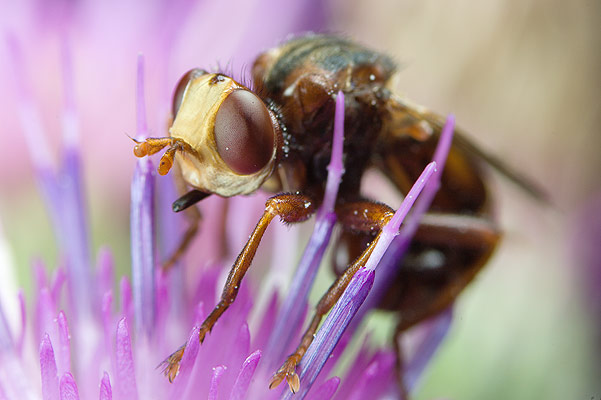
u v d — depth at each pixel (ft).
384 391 0.19
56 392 0.18
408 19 0.26
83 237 0.20
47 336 0.18
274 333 0.19
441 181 0.20
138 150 0.17
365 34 0.27
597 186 0.25
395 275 0.20
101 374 0.19
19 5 0.26
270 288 0.20
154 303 0.19
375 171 0.20
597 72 0.26
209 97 0.17
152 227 0.19
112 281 0.20
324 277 0.21
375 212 0.18
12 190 0.23
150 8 0.27
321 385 0.18
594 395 0.23
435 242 0.20
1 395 0.19
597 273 0.24
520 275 0.24
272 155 0.17
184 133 0.17
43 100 0.25
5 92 0.24
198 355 0.19
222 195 0.17
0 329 0.19
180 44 0.26
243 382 0.18
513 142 0.26
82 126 0.25
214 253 0.20
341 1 0.27
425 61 0.26
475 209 0.20
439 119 0.19
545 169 0.26
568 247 0.24
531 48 0.26
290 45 0.19
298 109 0.18
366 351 0.19
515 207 0.25
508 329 0.23
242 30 0.27
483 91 0.26
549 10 0.26
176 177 0.18
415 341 0.20
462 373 0.23
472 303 0.23
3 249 0.20
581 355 0.23
